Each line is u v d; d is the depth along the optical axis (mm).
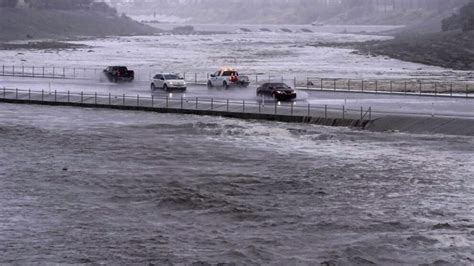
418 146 71875
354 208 50000
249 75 161250
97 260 40312
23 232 45281
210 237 44094
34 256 41000
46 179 59438
